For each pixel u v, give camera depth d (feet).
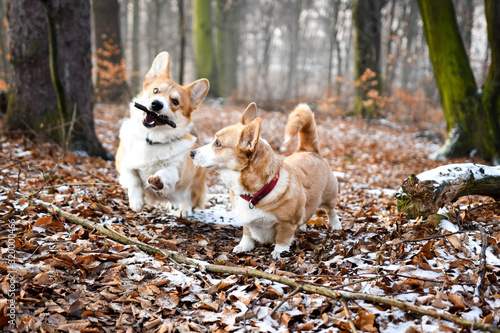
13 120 24.04
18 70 23.75
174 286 9.67
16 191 14.11
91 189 16.85
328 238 12.91
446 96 34.37
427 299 8.65
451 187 12.24
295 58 109.29
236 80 102.17
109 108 48.16
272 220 11.47
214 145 11.38
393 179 27.50
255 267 10.93
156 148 13.78
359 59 59.93
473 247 10.93
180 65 53.57
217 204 18.60
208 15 80.94
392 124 55.88
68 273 9.55
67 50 23.85
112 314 8.42
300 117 13.16
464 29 77.46
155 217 15.26
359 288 9.18
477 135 32.91
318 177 12.90
